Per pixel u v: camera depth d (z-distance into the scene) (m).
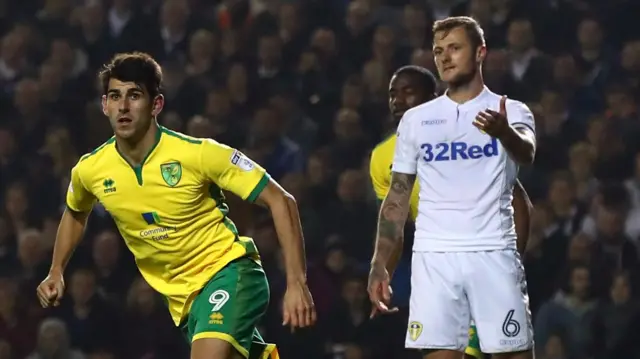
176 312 21.48
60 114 48.28
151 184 20.64
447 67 20.94
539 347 38.81
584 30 48.03
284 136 45.72
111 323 39.94
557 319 38.69
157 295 40.06
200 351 20.50
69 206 22.17
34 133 47.56
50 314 40.59
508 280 20.73
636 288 38.94
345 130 44.06
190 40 49.66
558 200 41.50
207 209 20.98
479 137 20.70
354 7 48.78
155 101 20.67
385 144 26.12
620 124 44.22
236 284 20.91
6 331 40.47
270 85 47.84
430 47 48.56
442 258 20.91
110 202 20.95
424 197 21.20
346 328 38.72
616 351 38.16
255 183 20.67
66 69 49.69
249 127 46.22
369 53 48.19
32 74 50.91
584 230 41.12
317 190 42.38
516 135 19.39
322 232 41.28
